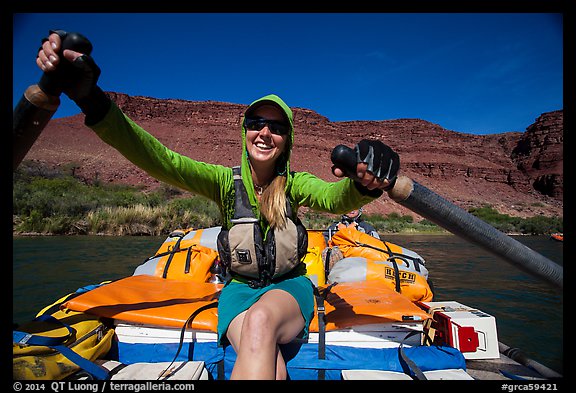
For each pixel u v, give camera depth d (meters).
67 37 0.94
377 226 26.41
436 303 2.33
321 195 1.48
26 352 1.30
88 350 1.52
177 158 1.47
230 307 1.43
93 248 8.19
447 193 64.12
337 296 2.05
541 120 80.69
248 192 1.61
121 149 1.29
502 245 1.10
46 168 35.72
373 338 1.66
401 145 80.31
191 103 79.75
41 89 0.99
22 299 3.71
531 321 3.43
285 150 1.63
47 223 11.67
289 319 1.29
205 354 1.63
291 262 1.58
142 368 1.47
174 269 2.55
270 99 1.54
